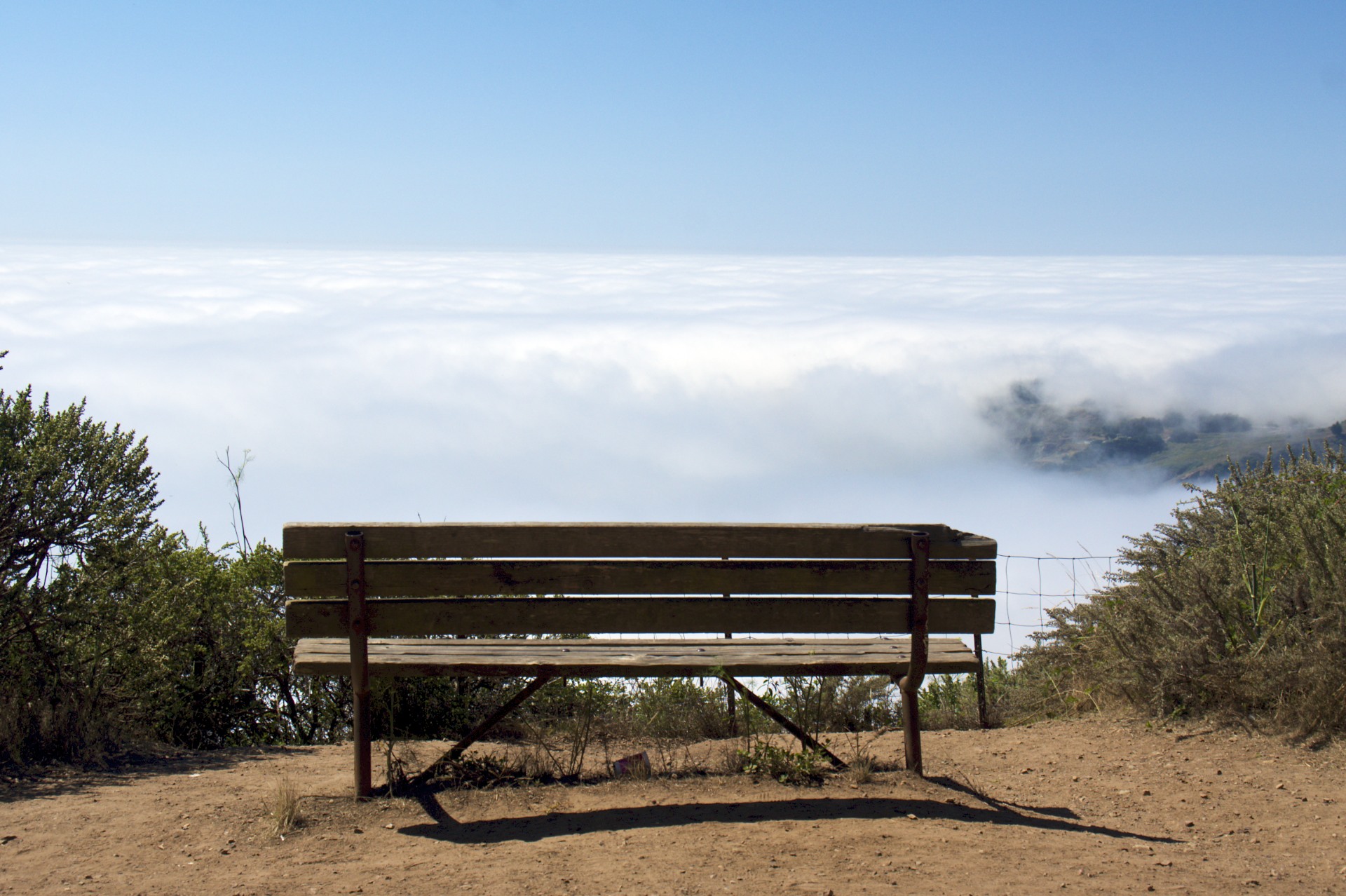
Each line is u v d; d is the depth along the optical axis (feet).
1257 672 16.56
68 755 16.81
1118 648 18.93
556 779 14.44
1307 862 10.89
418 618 12.94
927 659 13.87
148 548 19.95
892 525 13.96
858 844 11.28
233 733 22.38
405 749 16.60
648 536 13.10
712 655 14.26
